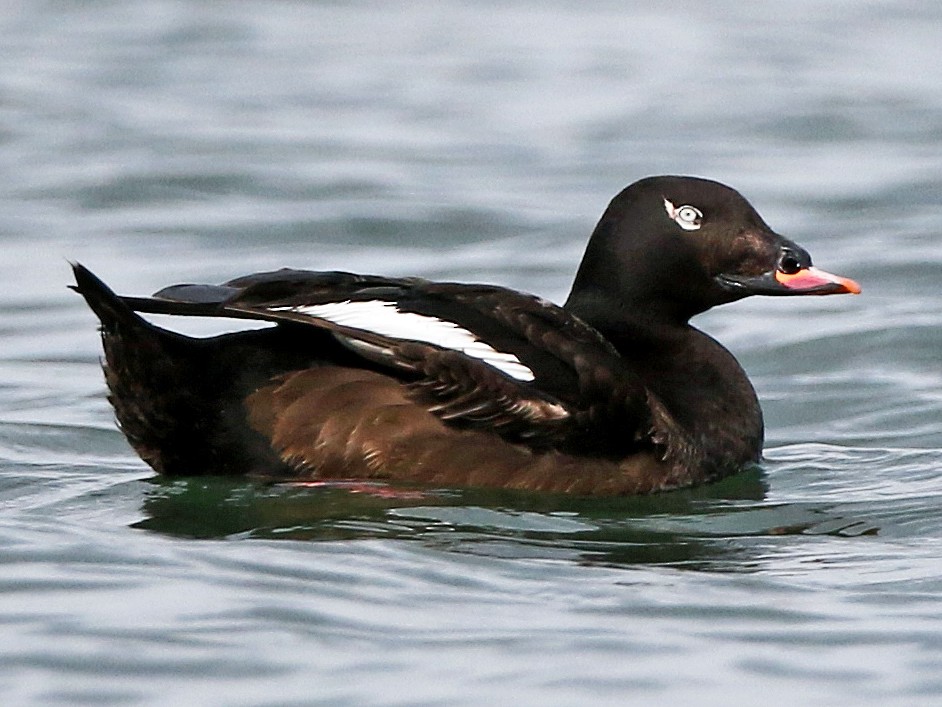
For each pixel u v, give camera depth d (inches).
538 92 996.6
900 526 430.9
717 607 366.0
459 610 360.8
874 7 1193.4
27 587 366.6
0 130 901.2
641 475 454.9
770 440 530.9
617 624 355.3
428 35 1120.2
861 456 505.0
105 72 1015.6
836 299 682.8
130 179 830.5
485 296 446.0
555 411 439.2
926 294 683.4
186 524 414.9
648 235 482.3
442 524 420.5
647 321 486.3
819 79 1012.5
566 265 730.8
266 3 1182.3
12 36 1087.0
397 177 843.4
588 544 412.2
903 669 334.3
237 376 434.9
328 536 406.3
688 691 324.8
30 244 753.0
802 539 421.1
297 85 1003.9
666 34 1120.2
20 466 478.6
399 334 428.5
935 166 858.1
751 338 634.8
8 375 584.4
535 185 840.9
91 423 526.3
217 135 899.4
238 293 422.0
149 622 349.1
